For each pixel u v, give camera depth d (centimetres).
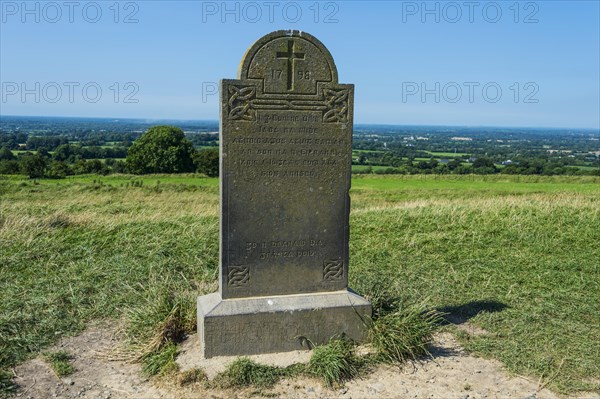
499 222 1278
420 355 603
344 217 619
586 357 601
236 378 539
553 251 1077
